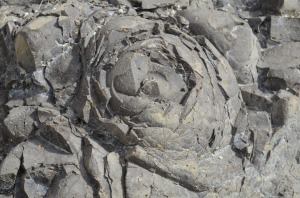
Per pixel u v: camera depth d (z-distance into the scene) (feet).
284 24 8.26
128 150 6.85
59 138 6.88
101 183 6.63
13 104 7.34
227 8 8.51
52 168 6.79
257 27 8.25
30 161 6.85
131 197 6.63
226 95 7.36
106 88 6.94
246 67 7.75
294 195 7.54
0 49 7.93
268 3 8.52
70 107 7.14
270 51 8.07
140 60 7.00
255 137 7.46
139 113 6.84
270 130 7.54
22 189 6.82
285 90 7.80
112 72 6.97
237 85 7.57
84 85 7.04
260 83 7.90
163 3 7.97
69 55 7.29
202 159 7.06
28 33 7.23
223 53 7.63
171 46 7.16
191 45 7.32
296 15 8.46
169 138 6.85
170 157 6.86
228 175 7.20
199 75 7.11
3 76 7.75
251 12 8.61
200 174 6.92
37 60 7.28
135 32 7.22
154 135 6.81
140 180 6.68
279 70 7.80
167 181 6.82
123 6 7.88
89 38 7.28
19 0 8.38
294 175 7.64
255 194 7.34
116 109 6.91
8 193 6.95
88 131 6.99
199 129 6.98
